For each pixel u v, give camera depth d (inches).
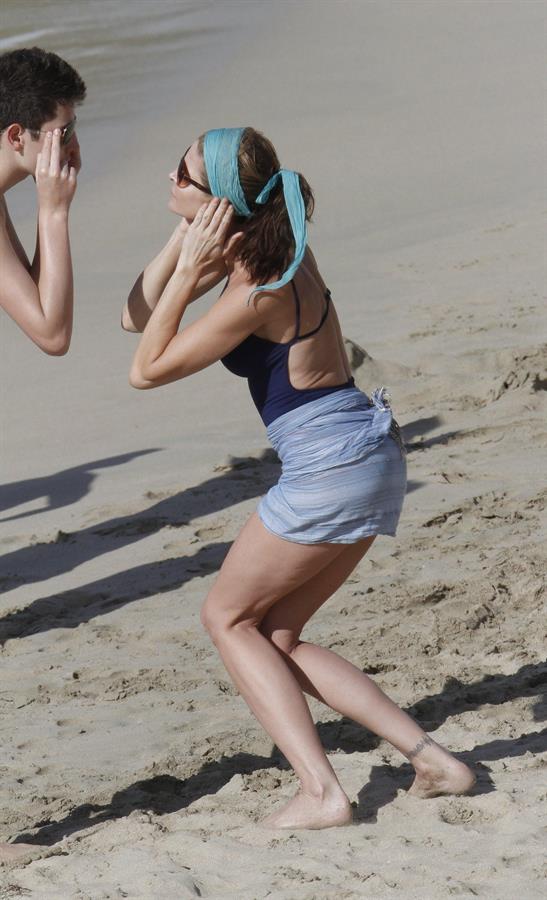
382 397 325.7
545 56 2197.3
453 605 524.7
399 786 344.2
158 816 348.2
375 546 598.5
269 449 776.3
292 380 316.5
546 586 531.8
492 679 454.0
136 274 1225.4
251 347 318.7
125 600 586.2
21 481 772.0
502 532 602.5
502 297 1011.3
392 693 450.3
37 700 491.8
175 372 317.4
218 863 309.9
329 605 538.6
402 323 970.1
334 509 313.7
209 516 678.5
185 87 2213.3
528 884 280.7
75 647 539.2
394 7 2925.7
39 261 316.8
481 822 316.2
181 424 838.5
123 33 2746.1
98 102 2112.5
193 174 318.0
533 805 318.7
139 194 1572.3
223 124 1927.9
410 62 2300.7
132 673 505.7
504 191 1396.4
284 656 335.0
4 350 1027.9
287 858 306.0
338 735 427.5
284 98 2092.8
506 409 773.3
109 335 1039.0
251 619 329.1
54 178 313.0
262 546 319.9
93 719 470.3
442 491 660.1
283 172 309.3
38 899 300.8
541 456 700.0
